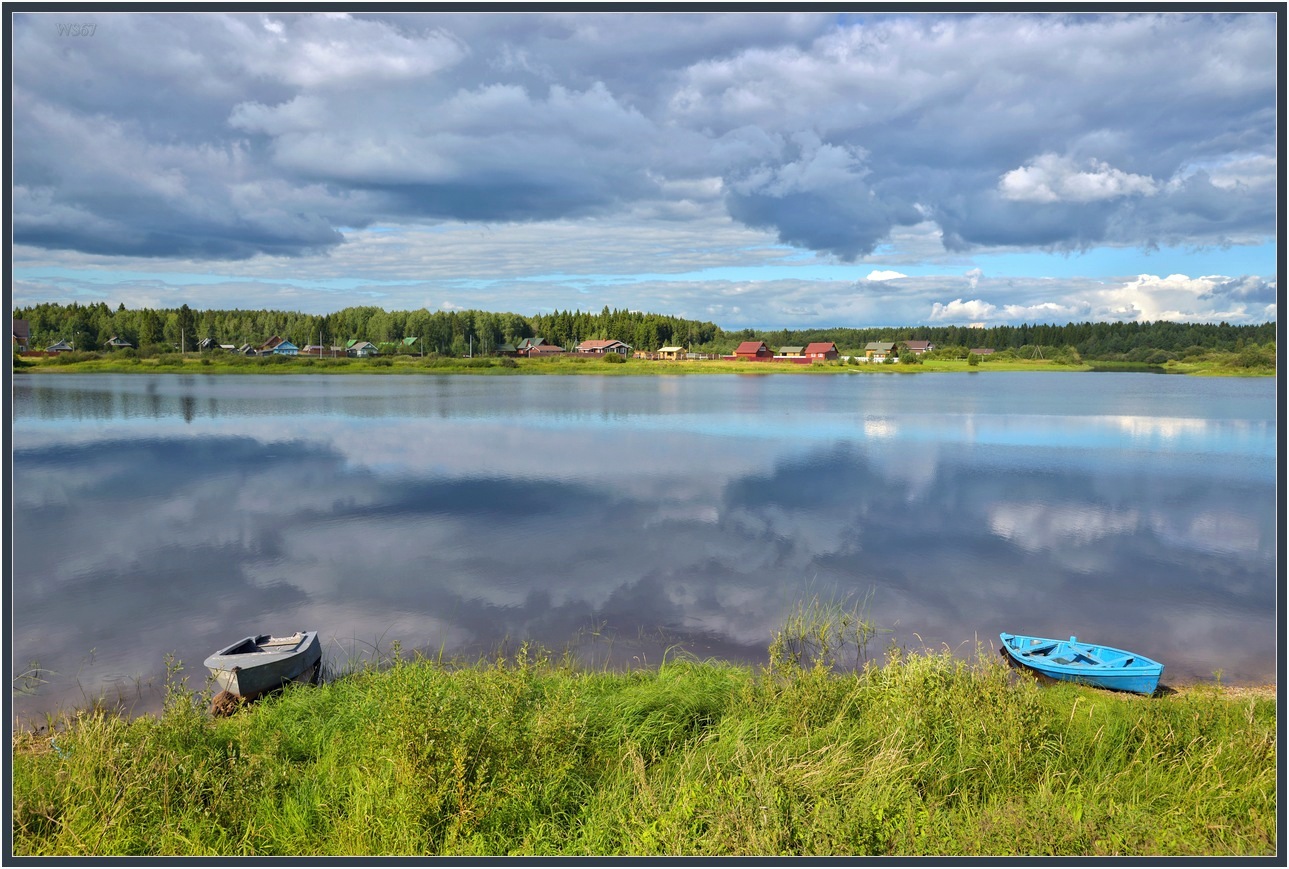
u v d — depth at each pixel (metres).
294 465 40.09
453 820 7.60
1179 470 39.28
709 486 34.91
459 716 8.83
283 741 9.95
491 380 117.75
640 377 130.12
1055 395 90.12
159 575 21.81
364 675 13.35
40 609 19.02
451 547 24.75
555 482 35.75
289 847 7.44
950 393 93.50
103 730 9.62
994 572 22.11
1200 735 9.59
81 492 33.50
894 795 7.86
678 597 19.73
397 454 43.47
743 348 177.38
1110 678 13.73
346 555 23.78
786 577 21.53
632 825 7.66
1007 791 8.23
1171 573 22.20
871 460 42.09
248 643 14.77
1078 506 31.14
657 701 10.83
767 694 11.27
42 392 85.56
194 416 62.75
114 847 7.32
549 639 16.80
